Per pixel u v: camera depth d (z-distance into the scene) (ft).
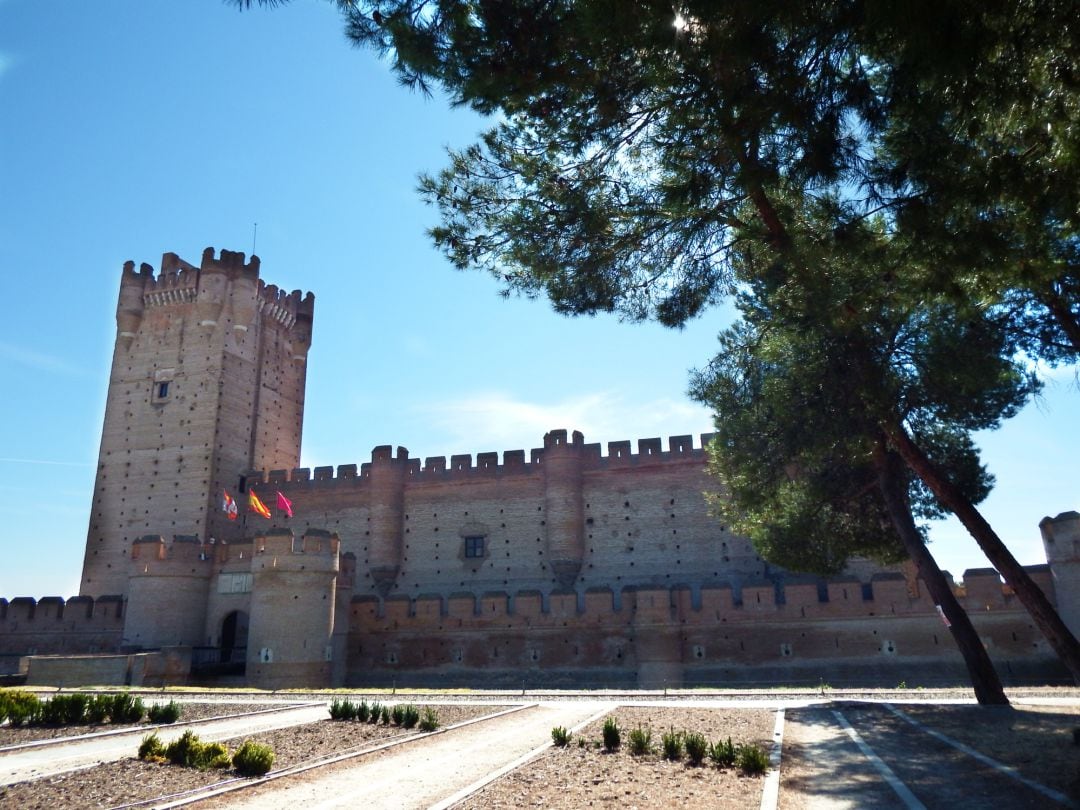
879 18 23.20
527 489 163.84
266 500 181.16
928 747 41.83
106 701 55.88
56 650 149.48
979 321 50.57
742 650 124.06
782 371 57.62
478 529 163.73
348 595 145.18
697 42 27.12
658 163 37.40
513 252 43.06
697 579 147.13
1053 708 56.59
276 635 126.41
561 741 43.21
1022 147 32.07
